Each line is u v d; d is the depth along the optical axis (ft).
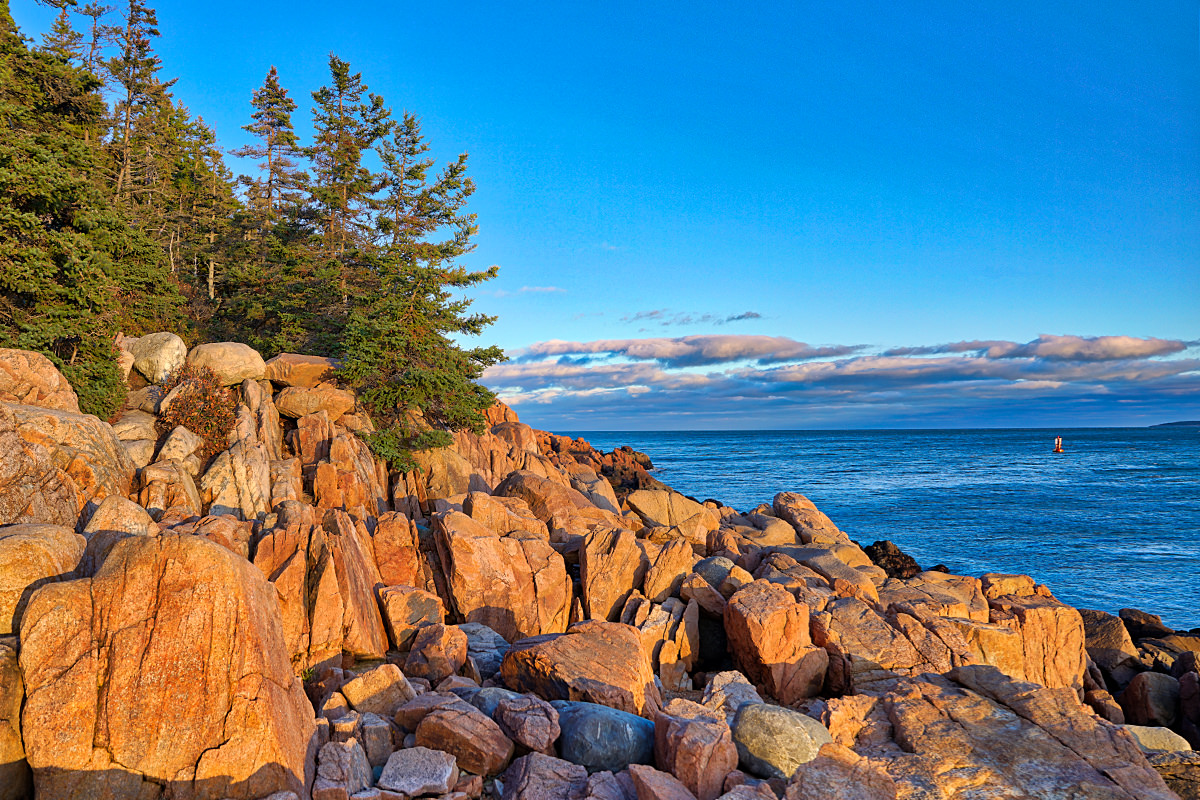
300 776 31.27
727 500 251.19
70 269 80.74
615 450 331.77
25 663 28.22
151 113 213.87
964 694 46.65
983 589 84.58
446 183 163.02
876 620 61.98
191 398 84.74
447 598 68.80
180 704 28.84
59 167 79.25
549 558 74.49
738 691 50.85
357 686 42.04
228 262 174.09
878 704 46.75
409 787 33.40
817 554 91.25
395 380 115.65
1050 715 43.11
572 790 34.60
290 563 48.70
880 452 595.88
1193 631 104.32
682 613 67.36
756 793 33.01
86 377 80.12
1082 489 282.15
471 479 123.34
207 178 228.22
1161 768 42.09
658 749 38.09
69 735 27.86
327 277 138.92
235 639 29.91
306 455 96.73
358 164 166.20
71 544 34.76
